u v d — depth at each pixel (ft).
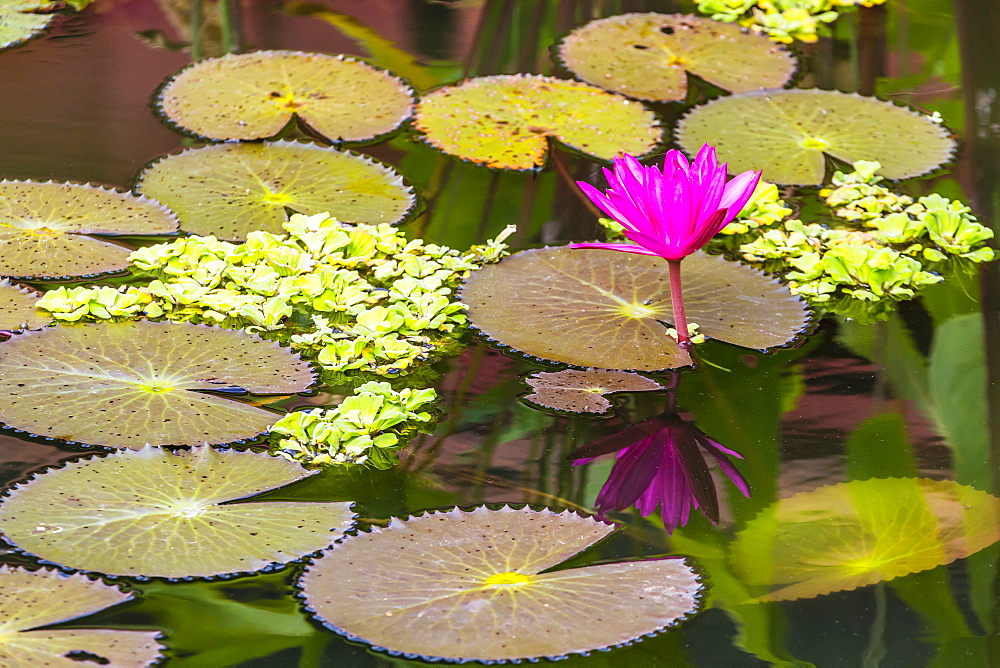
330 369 14.11
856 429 13.96
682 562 13.56
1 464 13.69
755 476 13.82
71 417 13.84
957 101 15.61
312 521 13.61
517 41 16.07
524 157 15.15
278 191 14.88
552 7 16.46
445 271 14.51
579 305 14.35
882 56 16.01
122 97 15.47
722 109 15.48
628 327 14.28
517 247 14.65
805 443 13.92
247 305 14.28
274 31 16.10
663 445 13.89
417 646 13.33
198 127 15.25
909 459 13.87
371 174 15.01
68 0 16.38
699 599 13.47
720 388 14.07
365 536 13.58
